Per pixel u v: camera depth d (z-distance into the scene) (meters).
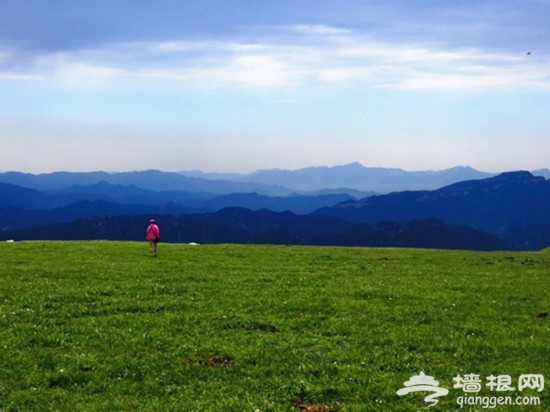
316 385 19.33
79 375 19.81
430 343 24.25
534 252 74.06
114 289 33.81
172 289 34.56
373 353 22.70
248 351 22.52
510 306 32.06
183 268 44.78
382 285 37.88
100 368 20.53
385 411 17.42
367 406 17.77
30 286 34.34
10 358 21.11
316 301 31.91
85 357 21.38
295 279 40.09
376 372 20.61
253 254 57.62
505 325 27.75
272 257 55.03
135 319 26.89
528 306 32.28
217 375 20.27
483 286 38.47
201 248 64.06
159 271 42.53
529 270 50.09
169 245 68.44
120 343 23.20
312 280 39.75
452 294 34.97
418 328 26.59
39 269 42.00
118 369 20.55
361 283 38.59
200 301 31.41
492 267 51.91
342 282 38.91
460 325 27.39
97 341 23.39
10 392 18.39
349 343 23.94
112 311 28.62
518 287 38.66
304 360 21.72
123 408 17.39
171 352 22.30
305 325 26.91
